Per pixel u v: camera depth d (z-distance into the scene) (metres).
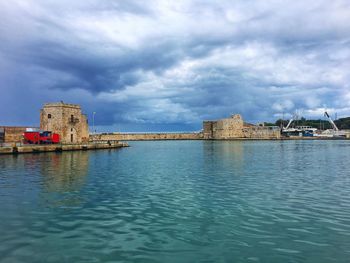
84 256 9.77
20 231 12.08
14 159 44.47
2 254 9.88
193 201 17.34
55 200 17.59
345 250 10.12
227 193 19.59
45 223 13.15
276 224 12.93
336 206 15.92
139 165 37.78
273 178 26.17
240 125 155.75
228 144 107.00
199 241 11.03
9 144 57.56
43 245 10.65
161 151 69.00
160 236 11.55
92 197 18.48
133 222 13.34
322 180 24.94
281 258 9.58
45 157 48.28
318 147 84.50
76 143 70.25
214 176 27.58
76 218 13.94
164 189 21.14
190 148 81.38
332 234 11.62
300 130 180.62
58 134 67.94
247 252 10.05
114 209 15.59
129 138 157.00
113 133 156.88
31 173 29.44
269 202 16.95
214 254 9.91
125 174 29.19
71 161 42.16
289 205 16.22
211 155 55.28
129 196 18.78
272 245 10.61
